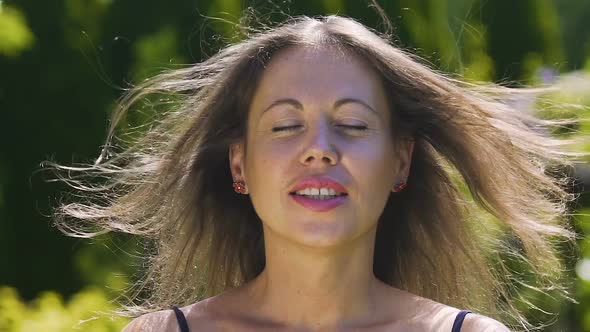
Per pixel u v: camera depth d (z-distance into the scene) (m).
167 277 6.44
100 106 8.76
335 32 5.77
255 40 5.83
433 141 6.06
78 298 8.07
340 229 5.48
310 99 5.57
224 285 6.35
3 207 8.68
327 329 5.62
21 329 7.83
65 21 8.82
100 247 8.52
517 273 7.60
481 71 9.26
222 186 6.21
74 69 8.78
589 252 8.97
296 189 5.49
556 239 7.72
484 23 9.63
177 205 6.26
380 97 5.73
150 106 7.74
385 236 6.30
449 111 5.99
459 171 6.12
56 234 8.67
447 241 6.29
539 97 7.78
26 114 8.79
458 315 5.58
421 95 5.91
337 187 5.48
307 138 5.53
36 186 8.74
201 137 6.05
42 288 8.67
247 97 5.80
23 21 8.75
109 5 8.91
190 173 6.15
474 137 6.09
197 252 6.32
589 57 10.87
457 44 8.70
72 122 8.74
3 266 8.64
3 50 8.74
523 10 9.66
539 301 8.71
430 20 8.94
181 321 5.76
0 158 8.74
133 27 8.87
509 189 6.21
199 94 6.18
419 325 5.60
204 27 8.66
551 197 7.22
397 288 6.12
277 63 5.72
